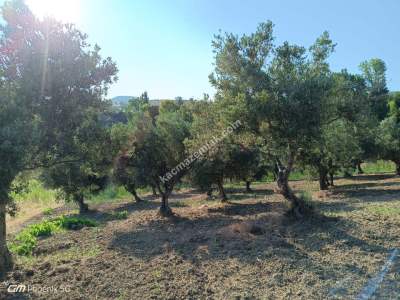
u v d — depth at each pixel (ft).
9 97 24.34
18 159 22.76
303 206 41.73
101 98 31.73
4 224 28.63
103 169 35.65
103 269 29.55
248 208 54.95
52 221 55.57
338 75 42.16
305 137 36.65
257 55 39.22
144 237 40.88
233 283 25.07
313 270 26.50
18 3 26.94
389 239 32.22
